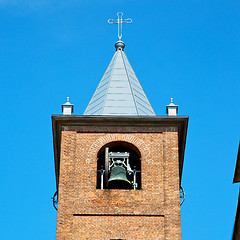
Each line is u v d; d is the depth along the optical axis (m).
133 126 61.88
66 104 62.97
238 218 49.00
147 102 65.88
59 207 58.03
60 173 59.62
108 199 58.44
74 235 57.00
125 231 57.12
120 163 60.12
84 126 61.78
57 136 62.22
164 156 60.62
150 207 58.16
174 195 58.75
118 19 71.12
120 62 68.44
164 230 57.25
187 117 61.56
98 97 65.75
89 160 60.44
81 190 58.97
